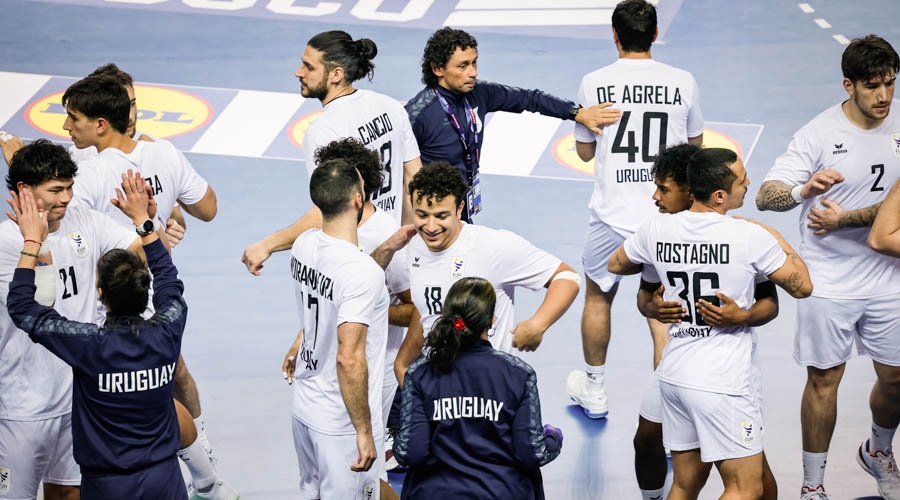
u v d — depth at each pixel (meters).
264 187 18.95
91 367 8.73
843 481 11.77
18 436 9.68
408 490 8.63
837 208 10.84
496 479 8.35
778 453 12.26
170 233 11.96
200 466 11.05
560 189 18.94
